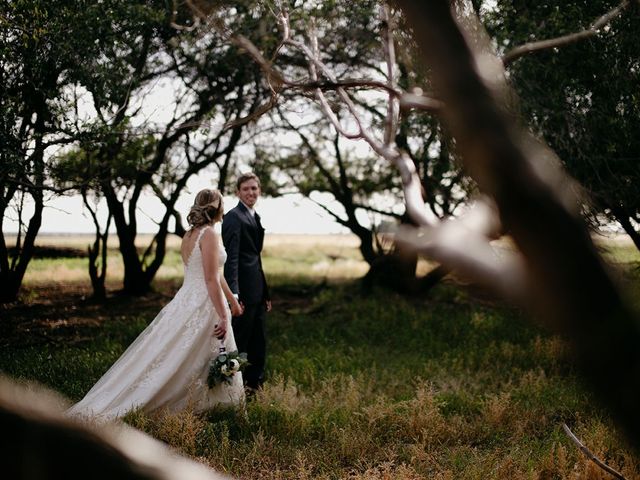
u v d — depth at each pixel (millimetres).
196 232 5562
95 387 5457
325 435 5141
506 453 4855
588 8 7727
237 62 11273
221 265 5598
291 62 9477
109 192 12594
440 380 6812
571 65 7695
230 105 12531
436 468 4648
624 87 7469
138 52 10500
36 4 7926
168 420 4996
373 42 6383
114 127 8883
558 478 4426
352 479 4363
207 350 5496
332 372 7430
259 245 6535
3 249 12758
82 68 8859
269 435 5156
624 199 7270
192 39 9367
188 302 5527
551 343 7594
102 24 9016
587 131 7293
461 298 12414
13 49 8406
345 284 15195
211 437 4910
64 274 17453
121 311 12430
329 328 10344
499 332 9531
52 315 11828
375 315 11070
